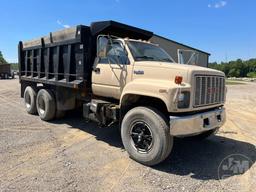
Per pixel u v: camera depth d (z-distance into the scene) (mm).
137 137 4949
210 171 4641
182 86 4566
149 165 4801
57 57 7465
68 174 4312
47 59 8031
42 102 8227
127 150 5113
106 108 5895
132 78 5426
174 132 4516
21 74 9977
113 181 4133
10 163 4688
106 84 6035
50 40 7727
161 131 4613
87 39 6457
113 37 6008
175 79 4660
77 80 6703
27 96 9305
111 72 5895
